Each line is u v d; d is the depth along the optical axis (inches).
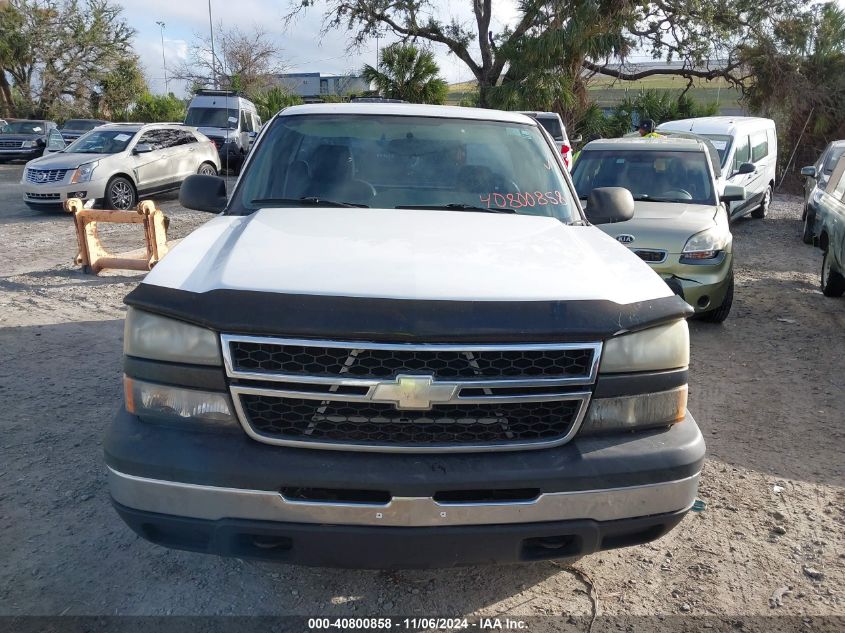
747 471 162.4
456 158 156.5
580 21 889.5
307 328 91.3
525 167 157.8
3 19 1631.4
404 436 94.4
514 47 957.2
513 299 96.3
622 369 97.8
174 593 114.0
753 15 976.3
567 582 120.4
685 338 103.2
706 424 189.3
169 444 94.3
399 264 104.6
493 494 95.0
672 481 98.4
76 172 549.3
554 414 97.0
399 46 1056.2
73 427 175.0
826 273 338.6
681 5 992.2
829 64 943.7
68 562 121.4
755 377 227.1
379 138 159.0
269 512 92.6
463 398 93.0
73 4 1717.5
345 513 92.7
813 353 253.3
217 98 886.4
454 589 117.5
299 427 94.6
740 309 316.5
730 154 519.8
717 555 129.5
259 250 110.2
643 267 116.8
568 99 926.4
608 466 95.8
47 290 319.9
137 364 97.7
